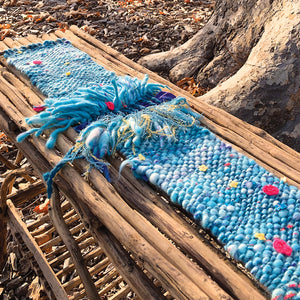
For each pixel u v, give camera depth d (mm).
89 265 1765
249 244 877
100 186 1082
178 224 975
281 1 2264
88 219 1083
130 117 1239
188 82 2854
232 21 2656
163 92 1464
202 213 946
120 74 1683
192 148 1170
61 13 3820
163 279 854
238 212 955
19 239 1621
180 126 1250
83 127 1264
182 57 2971
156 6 4078
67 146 1199
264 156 1257
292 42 2027
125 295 1543
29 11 3807
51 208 1249
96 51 1915
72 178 1119
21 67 1584
